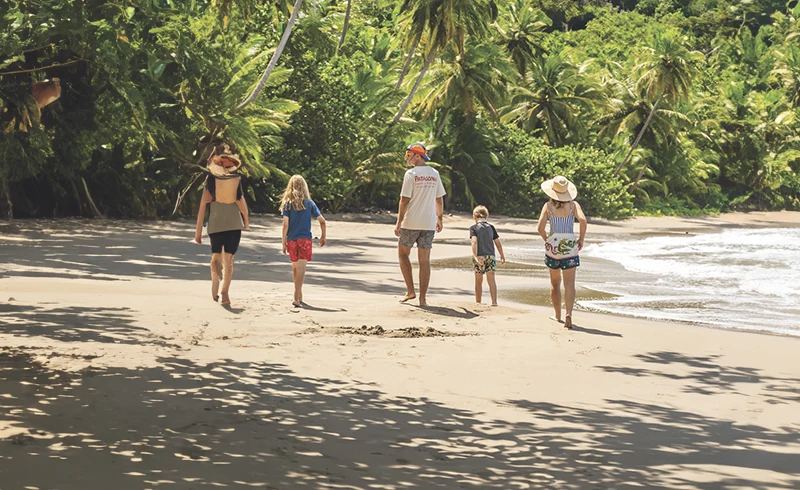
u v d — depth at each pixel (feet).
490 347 26.84
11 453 14.46
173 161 101.71
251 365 22.59
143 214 97.55
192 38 91.91
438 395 20.27
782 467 15.31
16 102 28.84
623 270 62.13
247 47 118.42
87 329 26.25
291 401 19.03
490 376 22.61
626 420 18.56
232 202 32.96
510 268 60.80
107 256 53.83
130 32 42.06
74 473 13.52
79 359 22.15
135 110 82.48
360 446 15.84
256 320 29.48
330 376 21.79
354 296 38.70
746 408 20.03
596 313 38.45
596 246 93.86
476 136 163.84
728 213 216.95
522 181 164.55
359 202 146.82
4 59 29.50
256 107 103.86
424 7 127.54
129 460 14.32
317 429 16.87
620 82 200.75
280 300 35.17
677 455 15.97
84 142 85.51
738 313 40.06
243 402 18.74
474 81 152.97
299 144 127.34
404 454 15.44
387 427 17.28
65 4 52.47
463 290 45.78
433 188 35.29
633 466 15.20
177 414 17.48
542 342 28.07
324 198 124.16
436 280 50.01
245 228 33.24
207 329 27.37
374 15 192.75
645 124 192.85
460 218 138.62
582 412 19.15
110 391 19.10
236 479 13.55
